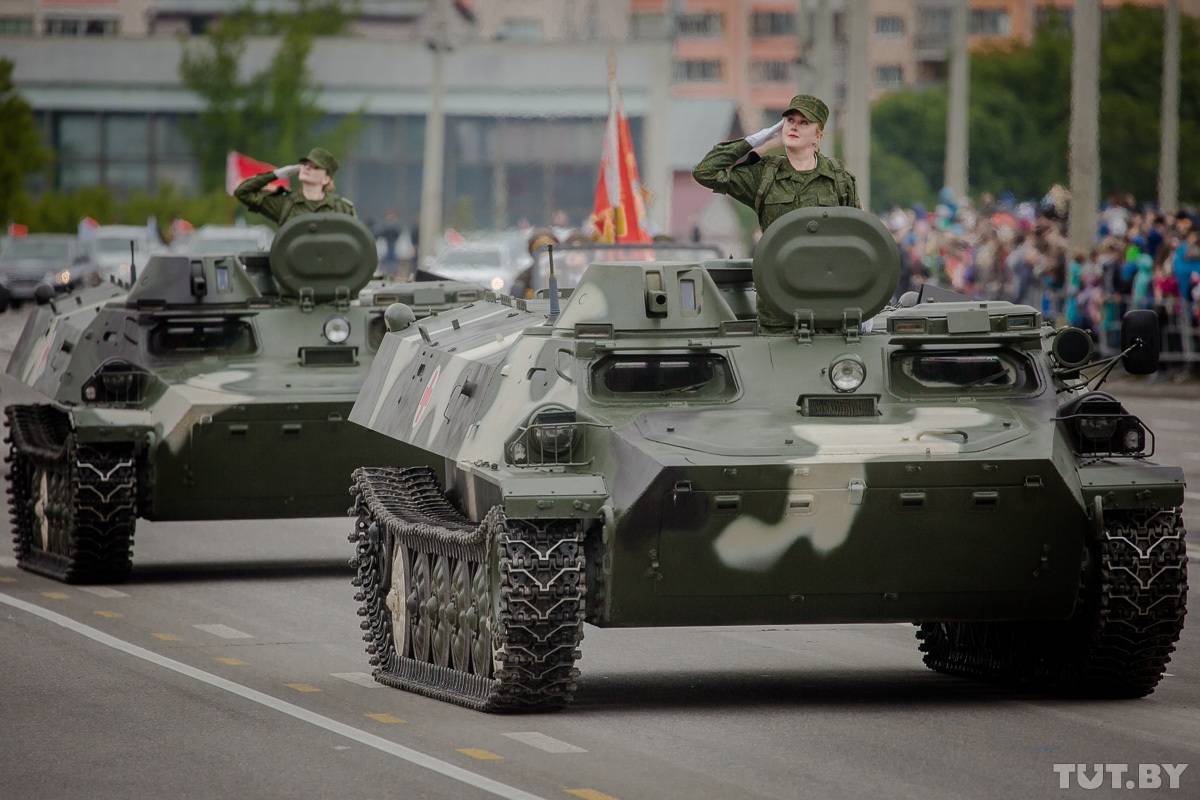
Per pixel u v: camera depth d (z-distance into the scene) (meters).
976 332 32.84
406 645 34.47
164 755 28.22
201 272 48.88
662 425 31.06
